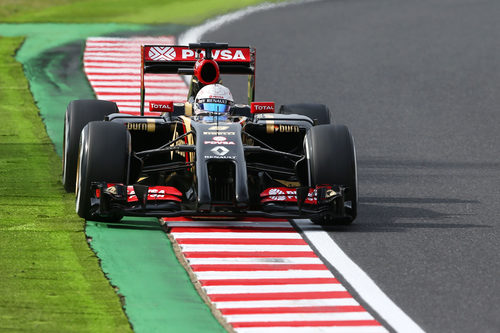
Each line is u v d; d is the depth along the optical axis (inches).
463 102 2410.2
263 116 1358.3
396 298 976.3
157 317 912.9
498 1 4104.3
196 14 3735.2
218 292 979.3
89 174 1189.1
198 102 1326.3
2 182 1491.1
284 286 1002.1
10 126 1982.0
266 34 3351.4
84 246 1135.0
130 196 1191.6
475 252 1145.4
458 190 1515.7
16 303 941.2
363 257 1114.7
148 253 1114.7
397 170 1685.5
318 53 3031.5
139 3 4045.3
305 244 1161.4
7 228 1208.8
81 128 1376.7
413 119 2212.1
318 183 1216.2
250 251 1122.7
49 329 877.2
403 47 3142.2
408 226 1267.2
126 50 2928.2
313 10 3897.6
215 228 1219.9
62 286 994.1
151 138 1368.1
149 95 2374.5
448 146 1924.2
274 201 1208.2
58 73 2591.0
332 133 1239.5
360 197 1455.5
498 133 2065.7
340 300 965.2
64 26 3348.9
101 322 897.5
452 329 896.3
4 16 3592.5
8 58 2760.8
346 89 2546.8
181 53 1454.2
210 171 1184.8
